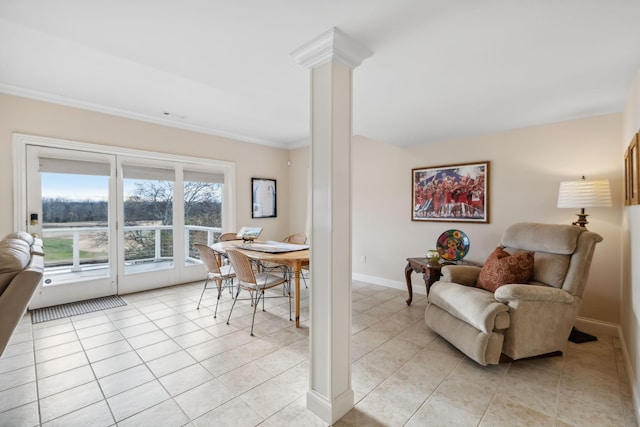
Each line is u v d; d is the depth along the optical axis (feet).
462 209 12.33
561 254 7.97
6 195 9.96
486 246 11.75
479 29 5.11
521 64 6.35
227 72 6.79
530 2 4.40
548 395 6.21
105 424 5.26
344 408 5.51
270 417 5.45
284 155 18.92
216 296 12.66
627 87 7.41
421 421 5.40
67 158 11.16
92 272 11.95
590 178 9.63
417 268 11.28
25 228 10.28
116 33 5.23
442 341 8.68
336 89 5.30
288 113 12.07
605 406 5.88
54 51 7.63
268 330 9.31
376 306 11.70
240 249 11.39
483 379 6.77
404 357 7.75
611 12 4.61
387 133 11.81
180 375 6.79
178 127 14.12
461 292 8.07
